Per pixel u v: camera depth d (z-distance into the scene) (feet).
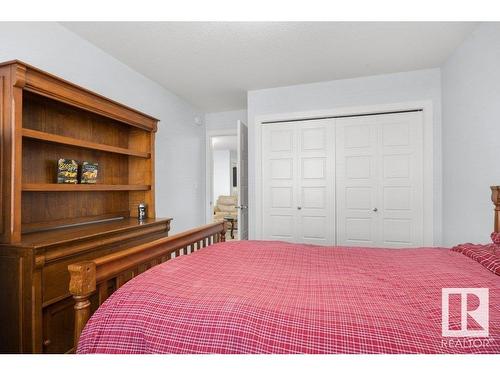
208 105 13.65
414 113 9.96
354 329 2.52
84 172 6.68
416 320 2.64
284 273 4.17
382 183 10.36
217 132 14.87
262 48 8.07
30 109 5.92
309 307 2.94
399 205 10.16
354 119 10.66
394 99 9.97
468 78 7.53
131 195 8.97
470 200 7.46
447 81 8.95
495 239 5.01
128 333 2.89
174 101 11.98
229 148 30.40
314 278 3.92
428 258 4.70
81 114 7.26
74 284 3.19
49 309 4.88
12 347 4.54
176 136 12.12
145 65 9.12
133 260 4.13
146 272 3.91
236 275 4.05
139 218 8.45
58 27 6.68
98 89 7.89
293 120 11.34
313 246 5.89
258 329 2.61
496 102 6.23
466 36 7.49
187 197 13.01
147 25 6.84
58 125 6.60
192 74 9.93
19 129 4.70
